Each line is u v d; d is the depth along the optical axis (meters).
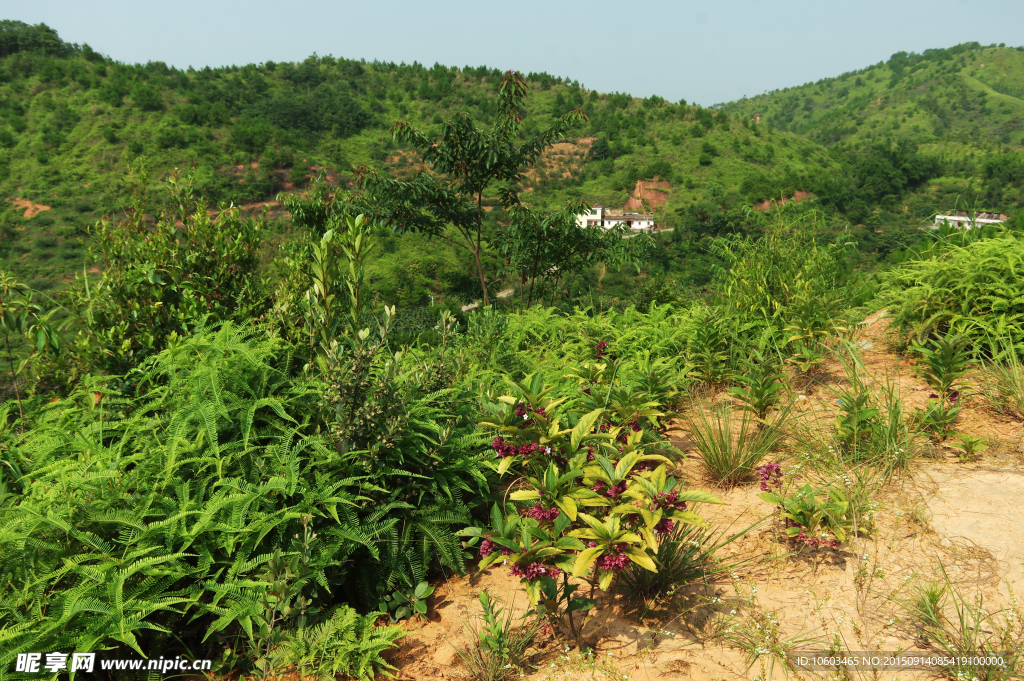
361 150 151.25
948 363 3.35
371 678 2.03
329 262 3.21
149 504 2.19
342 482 2.43
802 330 4.82
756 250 6.00
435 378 3.31
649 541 2.03
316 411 2.97
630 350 5.28
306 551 2.21
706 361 4.63
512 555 2.11
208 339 3.12
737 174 148.50
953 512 2.55
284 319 3.54
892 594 2.12
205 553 2.17
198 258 3.86
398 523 2.67
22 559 2.03
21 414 3.18
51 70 143.00
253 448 2.52
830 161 170.75
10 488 2.48
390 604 2.51
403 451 2.73
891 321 5.07
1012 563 2.16
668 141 167.75
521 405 2.70
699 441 3.46
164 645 2.16
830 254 6.25
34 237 81.50
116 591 1.86
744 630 2.07
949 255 5.30
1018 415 3.42
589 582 2.48
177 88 154.38
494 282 12.89
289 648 2.12
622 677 1.95
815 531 2.44
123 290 3.58
